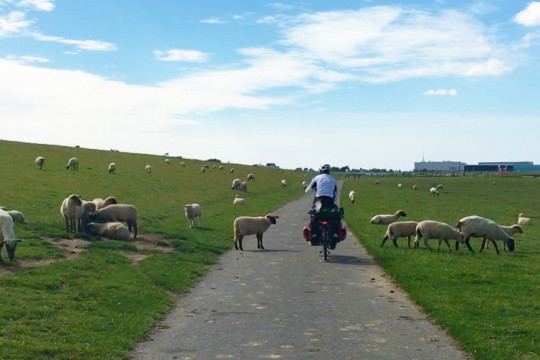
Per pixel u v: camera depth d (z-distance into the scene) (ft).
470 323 34.53
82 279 46.83
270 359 28.12
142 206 121.80
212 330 33.94
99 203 82.74
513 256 68.85
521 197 250.16
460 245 80.64
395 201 194.08
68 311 36.70
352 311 39.01
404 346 30.48
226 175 285.02
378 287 48.19
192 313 38.55
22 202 100.07
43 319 34.24
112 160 255.09
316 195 65.21
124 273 50.98
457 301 40.98
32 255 54.49
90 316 35.99
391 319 36.70
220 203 154.40
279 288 47.70
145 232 80.59
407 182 404.16
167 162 295.48
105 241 68.69
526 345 30.04
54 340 30.40
